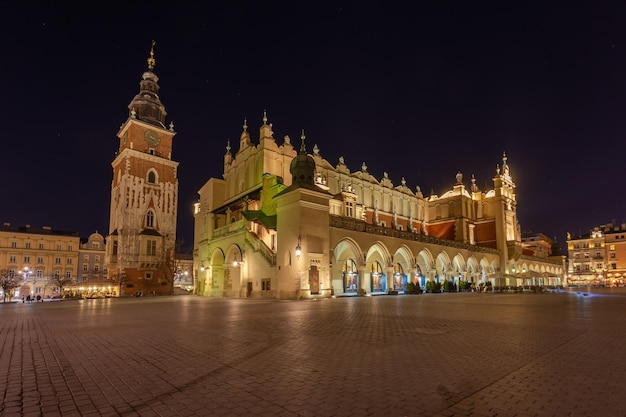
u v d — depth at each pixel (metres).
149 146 63.28
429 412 4.72
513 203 72.25
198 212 60.28
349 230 38.12
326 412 4.75
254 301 30.45
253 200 45.56
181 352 8.67
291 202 34.28
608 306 21.81
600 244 105.69
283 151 48.25
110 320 16.61
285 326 12.91
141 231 59.44
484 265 61.22
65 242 86.88
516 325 12.79
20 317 19.28
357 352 8.32
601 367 6.88
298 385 5.90
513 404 4.98
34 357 8.41
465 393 5.44
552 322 13.66
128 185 59.62
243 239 40.88
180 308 23.70
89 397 5.54
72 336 11.63
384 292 44.97
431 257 49.22
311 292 32.81
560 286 82.12
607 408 4.81
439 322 13.75
